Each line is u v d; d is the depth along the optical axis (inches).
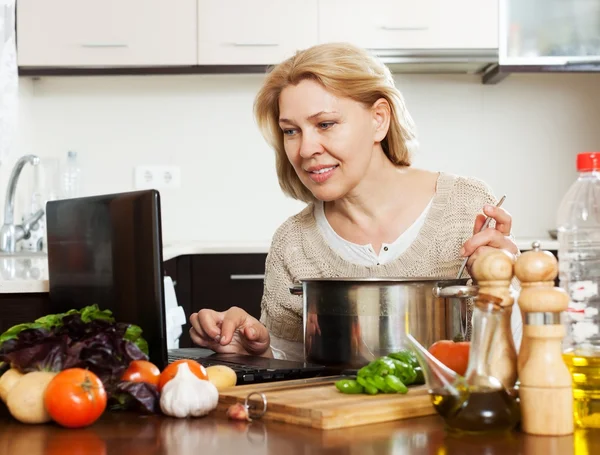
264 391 40.1
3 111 107.8
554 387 32.9
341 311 45.9
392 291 45.1
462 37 127.6
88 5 127.4
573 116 142.3
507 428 33.2
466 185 65.7
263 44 127.6
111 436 34.3
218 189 142.7
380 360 39.5
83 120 141.3
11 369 39.5
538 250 34.7
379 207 64.6
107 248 48.3
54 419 35.8
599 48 127.6
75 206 52.1
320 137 58.2
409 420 36.1
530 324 33.7
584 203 45.8
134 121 141.9
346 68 57.6
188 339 121.3
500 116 142.2
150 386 38.6
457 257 64.1
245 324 58.8
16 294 74.2
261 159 142.9
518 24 127.8
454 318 46.7
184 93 142.3
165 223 142.4
